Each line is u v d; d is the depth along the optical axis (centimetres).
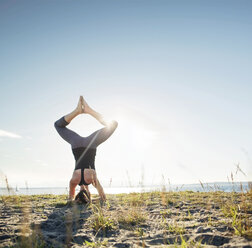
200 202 521
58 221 380
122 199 614
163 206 494
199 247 248
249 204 414
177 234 302
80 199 552
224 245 246
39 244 279
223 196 574
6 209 490
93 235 317
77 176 565
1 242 284
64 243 284
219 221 341
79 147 589
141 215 403
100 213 377
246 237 267
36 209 498
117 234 319
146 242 282
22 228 293
